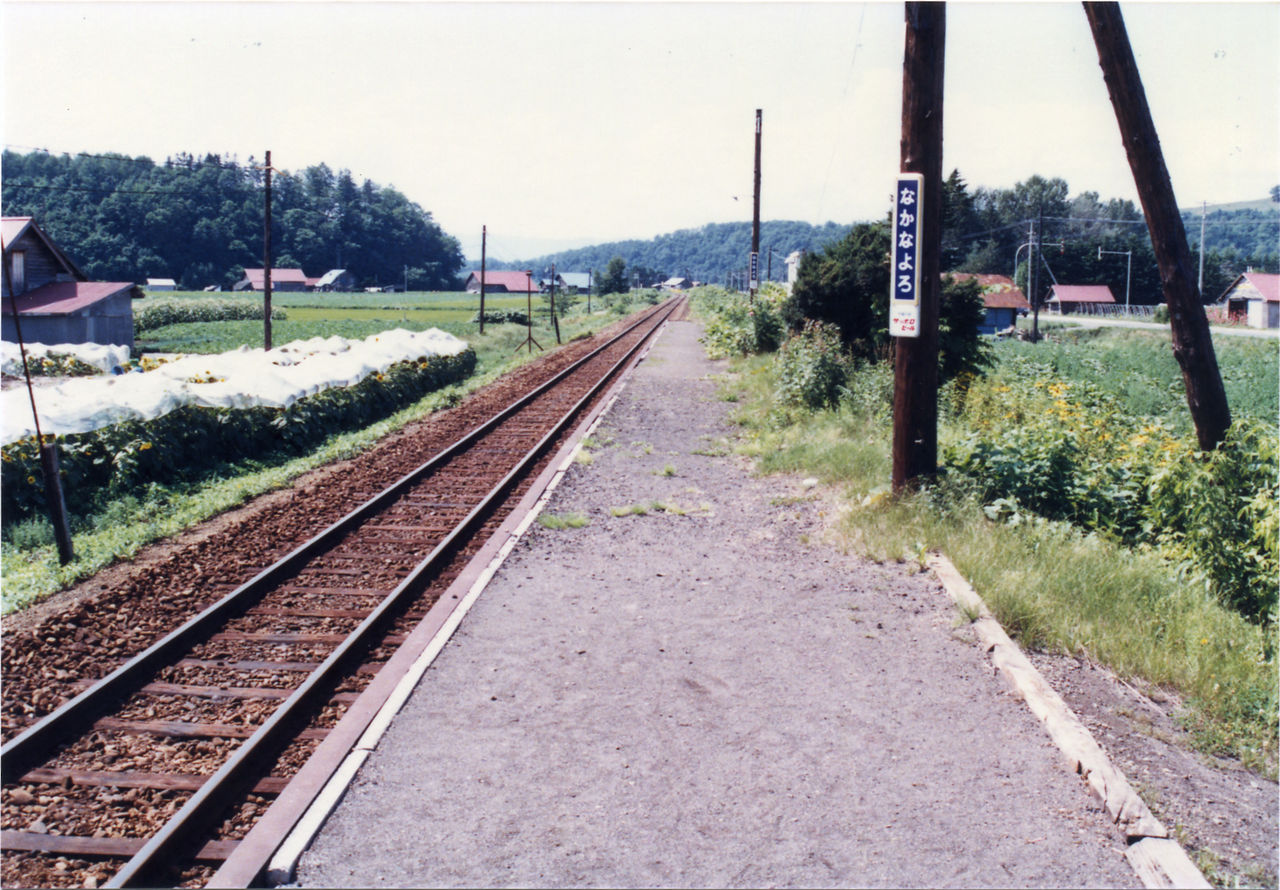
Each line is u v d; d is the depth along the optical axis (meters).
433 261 199.12
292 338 47.31
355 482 12.95
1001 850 4.22
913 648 6.55
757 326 30.44
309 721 5.72
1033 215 125.69
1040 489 9.68
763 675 6.12
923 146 9.42
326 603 7.92
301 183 193.00
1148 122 8.66
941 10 9.32
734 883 3.99
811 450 13.12
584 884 3.99
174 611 7.72
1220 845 4.31
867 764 4.96
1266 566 7.78
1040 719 5.44
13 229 34.81
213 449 14.19
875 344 19.59
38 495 10.89
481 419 19.23
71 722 5.64
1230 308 77.81
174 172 147.38
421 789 4.73
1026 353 33.88
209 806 4.63
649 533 9.80
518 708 5.65
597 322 71.88
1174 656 6.35
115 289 36.28
